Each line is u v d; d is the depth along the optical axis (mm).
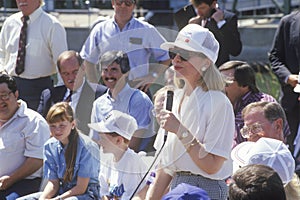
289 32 14781
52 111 11117
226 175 9180
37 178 12523
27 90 14891
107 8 33094
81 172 11117
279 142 9234
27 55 14805
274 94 20219
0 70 13844
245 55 30766
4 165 12375
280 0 34250
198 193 7887
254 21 33094
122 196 9656
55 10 30531
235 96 12109
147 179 9375
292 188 9359
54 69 15062
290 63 14820
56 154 11383
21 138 12352
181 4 35062
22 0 14617
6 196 12156
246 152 9773
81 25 31109
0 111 12312
